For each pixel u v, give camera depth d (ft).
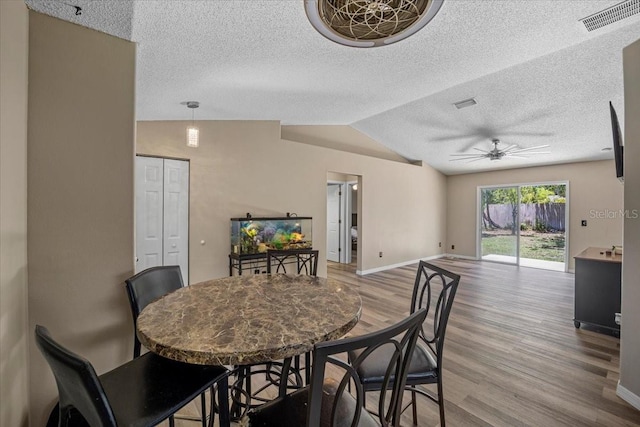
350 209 22.49
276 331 3.34
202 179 12.01
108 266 5.01
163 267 5.73
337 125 17.75
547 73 10.19
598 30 6.24
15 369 3.94
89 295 4.86
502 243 22.40
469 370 7.40
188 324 3.56
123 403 3.27
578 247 18.48
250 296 4.71
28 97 4.34
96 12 4.40
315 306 4.22
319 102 10.28
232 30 5.06
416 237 22.43
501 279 16.94
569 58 9.30
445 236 25.53
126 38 5.15
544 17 5.59
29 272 4.38
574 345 8.77
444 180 25.39
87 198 4.83
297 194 14.82
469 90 11.82
